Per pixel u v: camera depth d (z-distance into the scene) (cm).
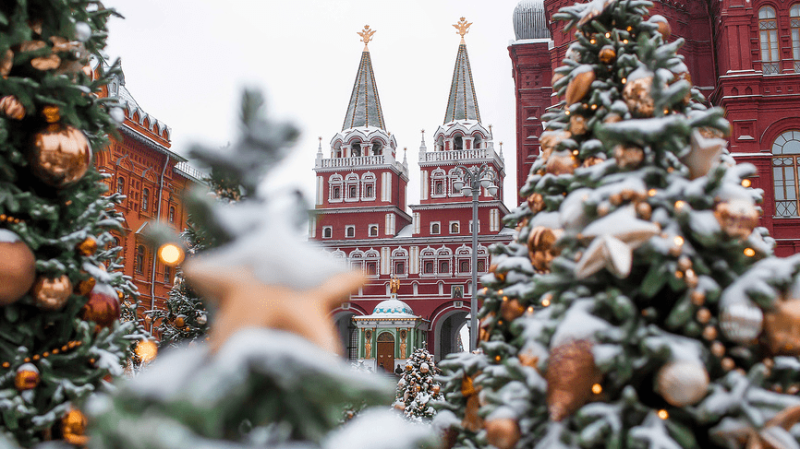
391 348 4638
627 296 359
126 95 3034
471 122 5266
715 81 2702
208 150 130
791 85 2417
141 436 108
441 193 5097
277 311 121
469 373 512
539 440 379
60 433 375
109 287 436
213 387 111
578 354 333
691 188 355
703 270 345
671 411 341
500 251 559
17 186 395
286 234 129
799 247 2311
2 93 364
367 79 5719
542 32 3881
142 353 442
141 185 3053
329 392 117
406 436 124
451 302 4888
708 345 349
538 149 3388
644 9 492
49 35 381
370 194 5219
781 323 339
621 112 432
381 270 5031
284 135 132
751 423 320
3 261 344
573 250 384
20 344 379
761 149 2397
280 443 125
